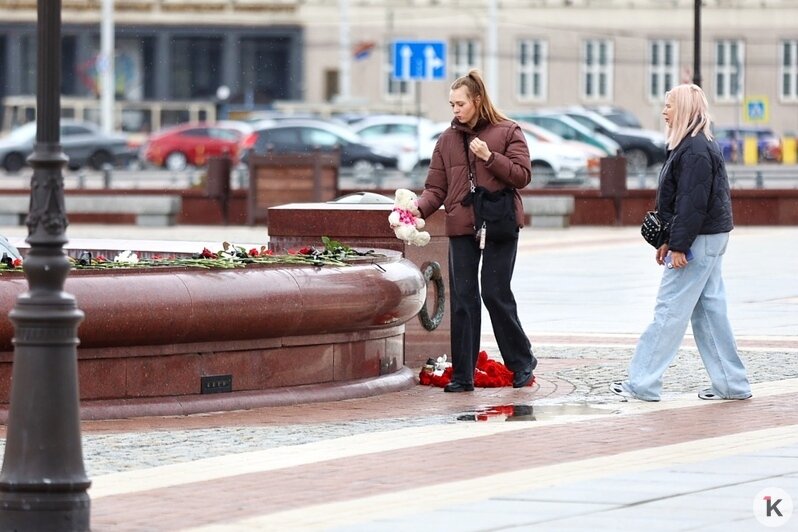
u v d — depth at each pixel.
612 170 81.12
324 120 126.12
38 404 18.56
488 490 20.81
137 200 80.94
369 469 22.42
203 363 27.78
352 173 98.88
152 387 27.30
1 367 26.23
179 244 39.53
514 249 30.48
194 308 27.00
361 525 18.86
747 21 159.00
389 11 162.62
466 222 29.94
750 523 18.84
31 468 18.53
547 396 29.91
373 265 29.98
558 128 121.62
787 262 59.62
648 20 159.88
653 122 160.75
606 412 27.73
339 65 165.50
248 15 166.75
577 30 160.12
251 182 80.62
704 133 27.97
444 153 30.02
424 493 20.69
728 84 159.88
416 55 79.62
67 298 18.75
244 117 158.62
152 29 167.75
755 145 133.38
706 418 26.86
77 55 168.50
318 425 26.56
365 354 30.31
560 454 23.45
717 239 28.27
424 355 33.06
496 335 31.19
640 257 62.84
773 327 41.62
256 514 19.56
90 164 137.88
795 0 158.50
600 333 40.72
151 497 20.67
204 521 19.25
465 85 29.56
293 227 33.03
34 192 18.70
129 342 26.83
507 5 160.12
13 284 26.00
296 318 28.34
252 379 28.42
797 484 21.08
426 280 32.91
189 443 24.72
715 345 28.98
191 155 136.38
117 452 23.91
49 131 18.67
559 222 79.25
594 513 19.38
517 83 160.88
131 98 169.00
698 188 27.75
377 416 27.61
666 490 20.69
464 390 30.53
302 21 165.88
